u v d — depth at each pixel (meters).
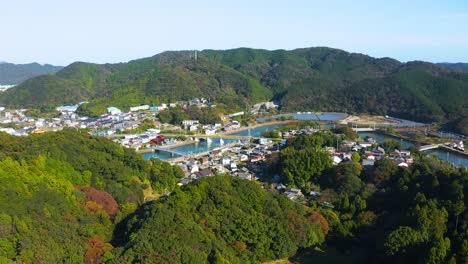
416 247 100.12
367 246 117.81
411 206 126.88
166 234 97.44
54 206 111.44
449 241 95.62
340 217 136.62
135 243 96.62
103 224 120.50
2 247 89.31
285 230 113.81
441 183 135.25
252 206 120.19
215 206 115.19
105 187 146.00
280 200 128.38
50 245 95.25
